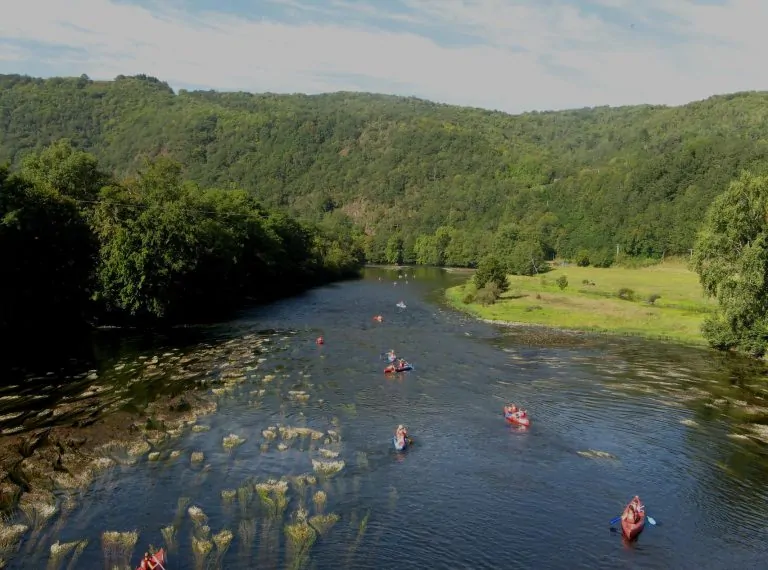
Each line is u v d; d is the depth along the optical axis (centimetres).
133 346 7975
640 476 4400
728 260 8400
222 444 4703
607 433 5212
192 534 3397
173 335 8862
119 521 3519
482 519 3731
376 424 5303
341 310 12181
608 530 3666
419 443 4891
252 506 3738
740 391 6488
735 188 8250
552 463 4581
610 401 6081
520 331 9900
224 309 11800
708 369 7425
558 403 5997
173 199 10750
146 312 9738
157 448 4588
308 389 6259
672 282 17225
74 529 3422
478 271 14675
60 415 5178
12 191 7888
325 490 4006
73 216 8975
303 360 7506
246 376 6644
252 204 16950
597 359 7906
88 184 10975
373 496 3962
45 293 8650
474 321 10875
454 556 3322
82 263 9012
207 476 4138
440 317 11362
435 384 6588
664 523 3766
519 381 6775
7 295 7881
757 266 7800
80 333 8688
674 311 11644
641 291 14762
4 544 3231
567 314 11388
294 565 3144
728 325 8431
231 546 3294
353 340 8888
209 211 13275
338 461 4462
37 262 8431
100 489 3906
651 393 6372
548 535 3581
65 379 6275
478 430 5222
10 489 3831
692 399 6178
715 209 8525
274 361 7406
